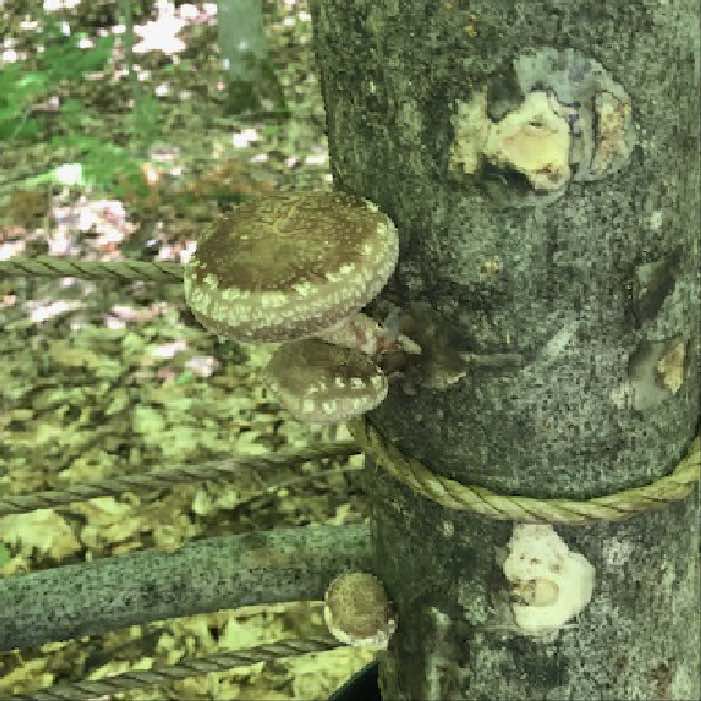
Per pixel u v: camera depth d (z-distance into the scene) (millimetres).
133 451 1076
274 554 497
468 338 375
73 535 948
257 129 1925
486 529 409
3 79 1436
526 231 349
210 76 2188
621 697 439
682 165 354
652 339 375
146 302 1345
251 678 801
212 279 356
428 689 469
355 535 505
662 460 402
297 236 356
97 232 1467
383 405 418
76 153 1693
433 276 371
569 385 375
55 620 486
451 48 332
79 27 2268
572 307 362
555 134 332
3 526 950
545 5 317
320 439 1097
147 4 2348
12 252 1405
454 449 401
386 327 388
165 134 1885
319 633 842
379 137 365
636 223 352
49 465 1051
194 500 991
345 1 353
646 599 424
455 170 348
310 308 343
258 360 1232
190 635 843
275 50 2391
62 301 1331
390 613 465
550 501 391
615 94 330
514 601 416
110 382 1189
